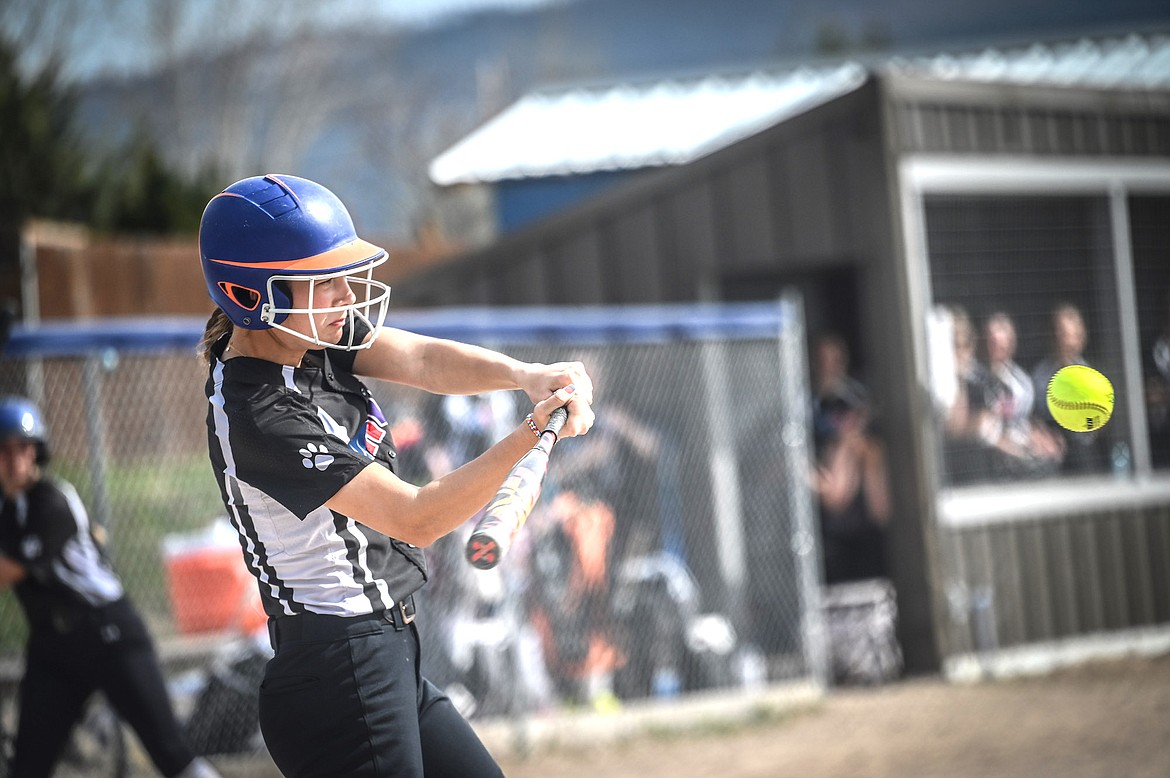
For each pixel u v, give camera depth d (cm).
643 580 3027
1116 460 3650
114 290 5103
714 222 3528
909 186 3391
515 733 2700
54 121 7112
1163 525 3653
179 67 13038
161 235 7131
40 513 1959
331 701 1138
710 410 3159
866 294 3419
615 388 3075
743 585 3170
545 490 2898
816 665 3164
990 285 3538
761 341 3291
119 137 12212
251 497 1132
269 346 1173
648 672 3012
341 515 1134
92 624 1977
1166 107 3781
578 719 2805
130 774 2336
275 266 1123
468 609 2759
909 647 3347
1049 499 3503
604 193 3569
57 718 1984
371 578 1151
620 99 5356
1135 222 3766
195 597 2936
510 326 2745
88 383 2286
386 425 1245
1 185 6681
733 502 3180
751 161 3506
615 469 3044
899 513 3372
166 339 2303
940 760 2536
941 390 3431
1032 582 3466
